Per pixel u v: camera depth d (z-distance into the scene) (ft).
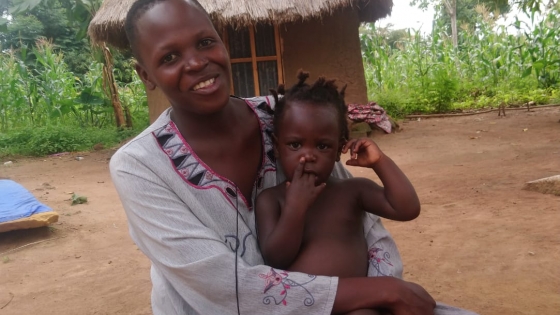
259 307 4.84
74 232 16.70
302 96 5.49
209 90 5.02
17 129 39.83
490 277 11.16
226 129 5.43
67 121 43.19
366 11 32.63
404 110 41.78
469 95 46.34
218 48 5.11
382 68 48.44
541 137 27.22
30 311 11.26
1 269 13.84
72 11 35.94
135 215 5.13
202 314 5.04
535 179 18.58
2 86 41.52
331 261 5.46
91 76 47.01
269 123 5.81
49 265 13.96
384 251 5.83
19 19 75.15
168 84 5.00
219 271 4.82
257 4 27.27
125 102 42.68
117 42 28.73
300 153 5.41
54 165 30.63
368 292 4.86
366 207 5.84
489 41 49.44
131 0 27.27
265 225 5.41
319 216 5.72
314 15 27.27
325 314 4.83
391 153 26.48
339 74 31.14
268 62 31.12
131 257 14.19
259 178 5.66
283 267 5.40
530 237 13.09
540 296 10.15
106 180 25.25
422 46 51.03
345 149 5.69
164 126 5.47
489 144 26.71
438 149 26.55
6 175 27.91
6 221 15.83
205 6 27.14
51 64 43.73
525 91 43.80
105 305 11.28
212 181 5.27
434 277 11.38
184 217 5.03
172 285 5.30
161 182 5.14
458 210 15.87
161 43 4.92
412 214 5.53
